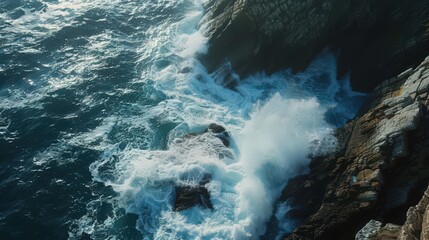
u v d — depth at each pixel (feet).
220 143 67.56
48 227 57.82
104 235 56.90
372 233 48.06
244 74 79.97
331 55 85.35
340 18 82.79
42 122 72.64
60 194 61.93
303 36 80.59
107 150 68.39
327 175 59.31
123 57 86.94
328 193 57.06
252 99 77.25
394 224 48.26
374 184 53.11
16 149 68.18
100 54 87.51
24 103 76.07
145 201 60.64
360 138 60.08
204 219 57.72
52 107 75.51
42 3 102.12
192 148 66.74
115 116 74.49
